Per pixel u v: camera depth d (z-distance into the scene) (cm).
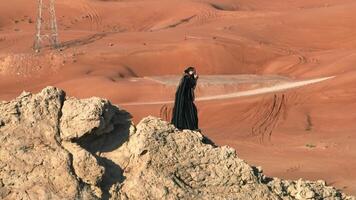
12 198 1433
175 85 8181
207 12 12638
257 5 13950
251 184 1544
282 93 7219
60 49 9744
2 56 9394
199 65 9594
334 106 6962
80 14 12975
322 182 1692
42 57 9338
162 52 9631
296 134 6150
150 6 13225
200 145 1545
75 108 1496
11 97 8412
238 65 9706
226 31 10819
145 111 6988
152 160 1509
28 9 12962
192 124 1825
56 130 1486
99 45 10006
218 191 1523
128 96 7944
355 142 5650
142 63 9450
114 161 1527
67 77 8912
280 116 6762
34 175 1444
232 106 6956
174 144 1531
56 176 1440
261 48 9975
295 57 9769
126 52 9550
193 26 11875
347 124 6456
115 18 12888
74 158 1458
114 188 1479
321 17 11250
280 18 11481
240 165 1541
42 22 12488
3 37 10794
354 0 13788
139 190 1474
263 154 5319
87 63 9250
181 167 1520
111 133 1560
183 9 12912
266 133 6219
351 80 7400
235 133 6234
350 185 4188
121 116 1584
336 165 4828
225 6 13650
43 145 1469
